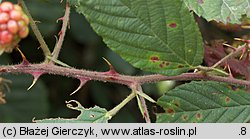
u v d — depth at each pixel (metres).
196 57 0.33
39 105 0.52
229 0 0.36
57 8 0.50
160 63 0.33
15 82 0.52
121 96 0.57
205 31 0.47
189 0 0.36
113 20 0.32
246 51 0.38
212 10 0.36
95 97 0.56
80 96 0.56
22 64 0.35
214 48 0.42
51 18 0.50
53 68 0.35
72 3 0.36
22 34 0.32
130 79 0.35
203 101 0.37
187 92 0.37
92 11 0.32
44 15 0.50
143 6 0.32
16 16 0.32
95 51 0.54
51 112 0.55
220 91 0.37
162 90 0.49
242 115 0.36
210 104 0.37
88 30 0.53
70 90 0.56
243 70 0.39
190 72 0.37
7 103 0.52
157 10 0.32
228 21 0.36
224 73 0.35
